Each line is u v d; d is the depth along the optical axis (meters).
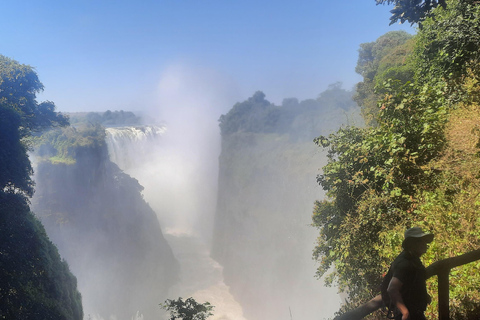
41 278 27.30
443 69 13.41
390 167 10.45
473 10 12.93
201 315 7.94
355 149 11.77
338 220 12.76
